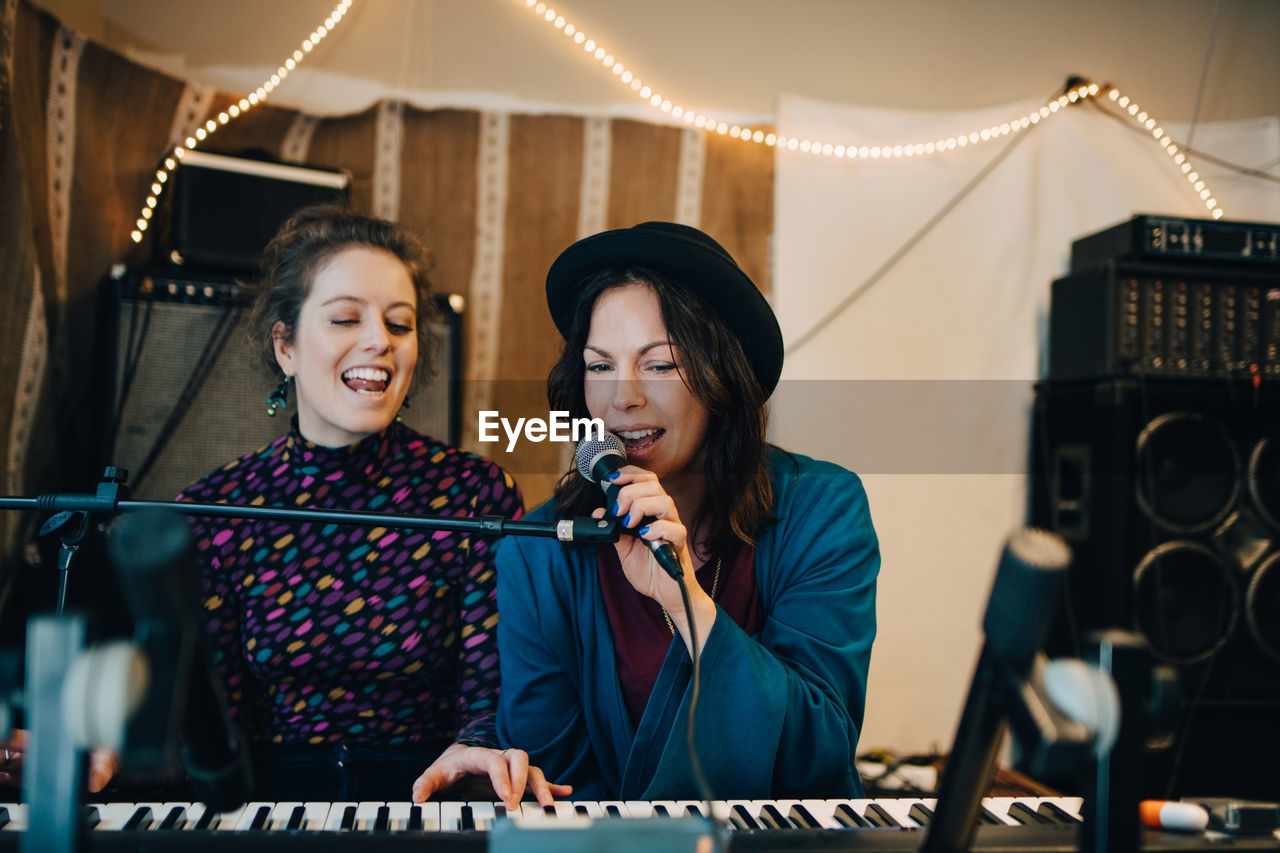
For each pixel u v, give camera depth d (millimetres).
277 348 1956
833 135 3266
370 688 1771
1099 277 2943
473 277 3061
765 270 3229
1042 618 724
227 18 2953
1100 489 2908
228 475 1879
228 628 1754
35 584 2312
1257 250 2926
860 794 1356
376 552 1800
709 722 1223
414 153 3041
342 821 1052
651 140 3174
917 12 3422
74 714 639
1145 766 845
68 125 2605
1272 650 2863
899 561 3225
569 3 3201
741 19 3318
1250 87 3580
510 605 1479
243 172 2582
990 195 3299
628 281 1407
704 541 1470
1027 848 951
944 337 3270
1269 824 987
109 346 2367
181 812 1055
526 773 1228
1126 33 3518
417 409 2559
